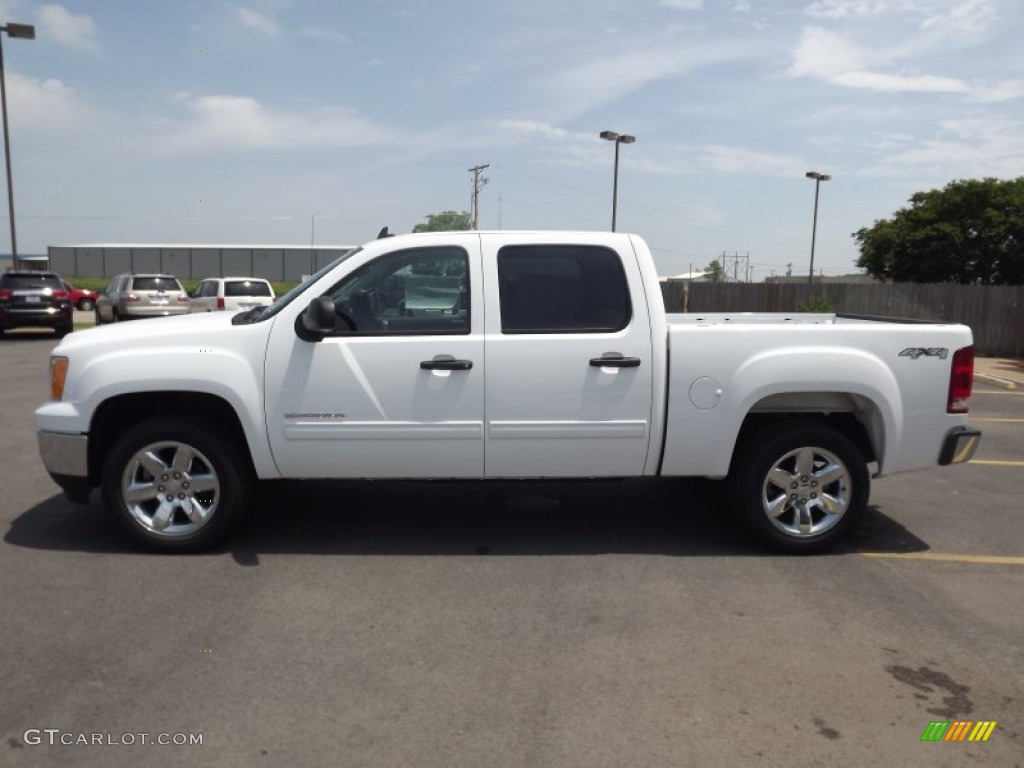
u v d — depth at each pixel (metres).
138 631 4.20
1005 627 4.39
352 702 3.55
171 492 5.27
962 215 39.94
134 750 3.19
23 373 14.12
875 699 3.65
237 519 5.32
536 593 4.77
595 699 3.61
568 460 5.27
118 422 5.50
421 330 5.16
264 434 5.14
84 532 5.71
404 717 3.44
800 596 4.77
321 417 5.13
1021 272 38.84
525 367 5.14
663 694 3.66
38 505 6.34
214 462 5.21
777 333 5.24
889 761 3.20
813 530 5.43
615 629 4.30
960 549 5.66
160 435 5.16
